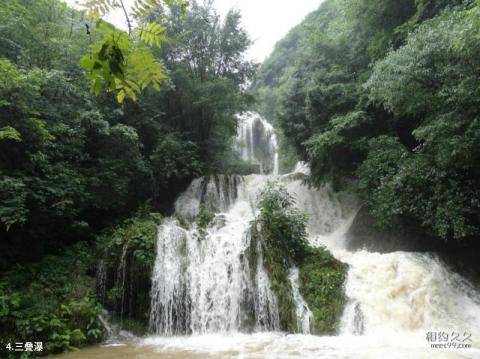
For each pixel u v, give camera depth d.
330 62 16.59
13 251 9.60
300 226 10.86
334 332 8.35
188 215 15.61
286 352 7.07
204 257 10.20
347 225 14.54
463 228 8.98
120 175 12.49
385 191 10.80
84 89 12.54
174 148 15.37
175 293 9.48
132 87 1.52
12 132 8.02
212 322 9.24
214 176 16.88
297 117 16.38
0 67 8.34
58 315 8.02
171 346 7.84
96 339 8.20
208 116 18.88
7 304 7.55
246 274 9.66
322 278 9.45
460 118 8.80
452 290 9.48
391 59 9.84
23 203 8.74
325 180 15.05
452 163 9.30
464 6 10.14
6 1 10.80
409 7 14.05
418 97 9.73
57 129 10.37
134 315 9.31
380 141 12.09
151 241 9.86
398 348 7.11
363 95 13.31
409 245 11.48
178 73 16.86
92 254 10.30
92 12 1.38
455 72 8.70
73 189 10.30
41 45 12.13
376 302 8.74
